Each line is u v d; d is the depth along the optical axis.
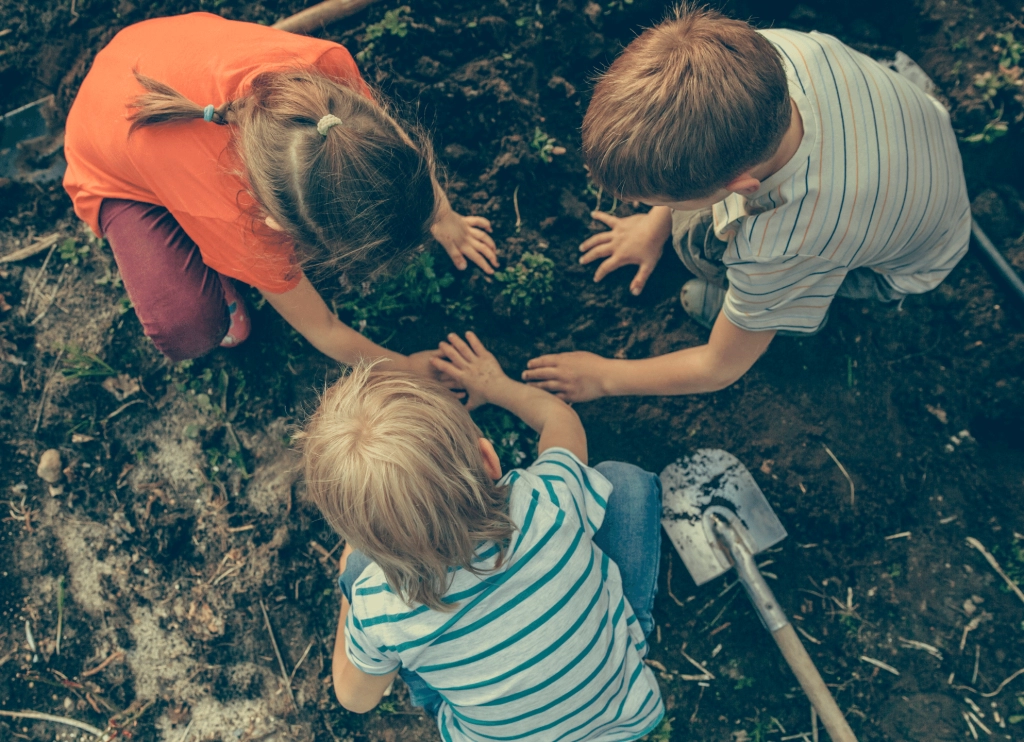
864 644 2.37
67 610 2.38
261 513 2.39
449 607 1.46
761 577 2.28
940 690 2.35
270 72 1.54
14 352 2.39
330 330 2.12
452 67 2.37
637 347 2.43
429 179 1.54
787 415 2.41
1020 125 2.41
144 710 2.36
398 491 1.34
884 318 2.43
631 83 1.46
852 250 1.68
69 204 2.43
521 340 2.42
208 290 2.05
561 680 1.56
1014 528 2.38
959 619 2.36
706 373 2.13
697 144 1.40
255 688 2.36
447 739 1.84
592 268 2.46
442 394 1.52
